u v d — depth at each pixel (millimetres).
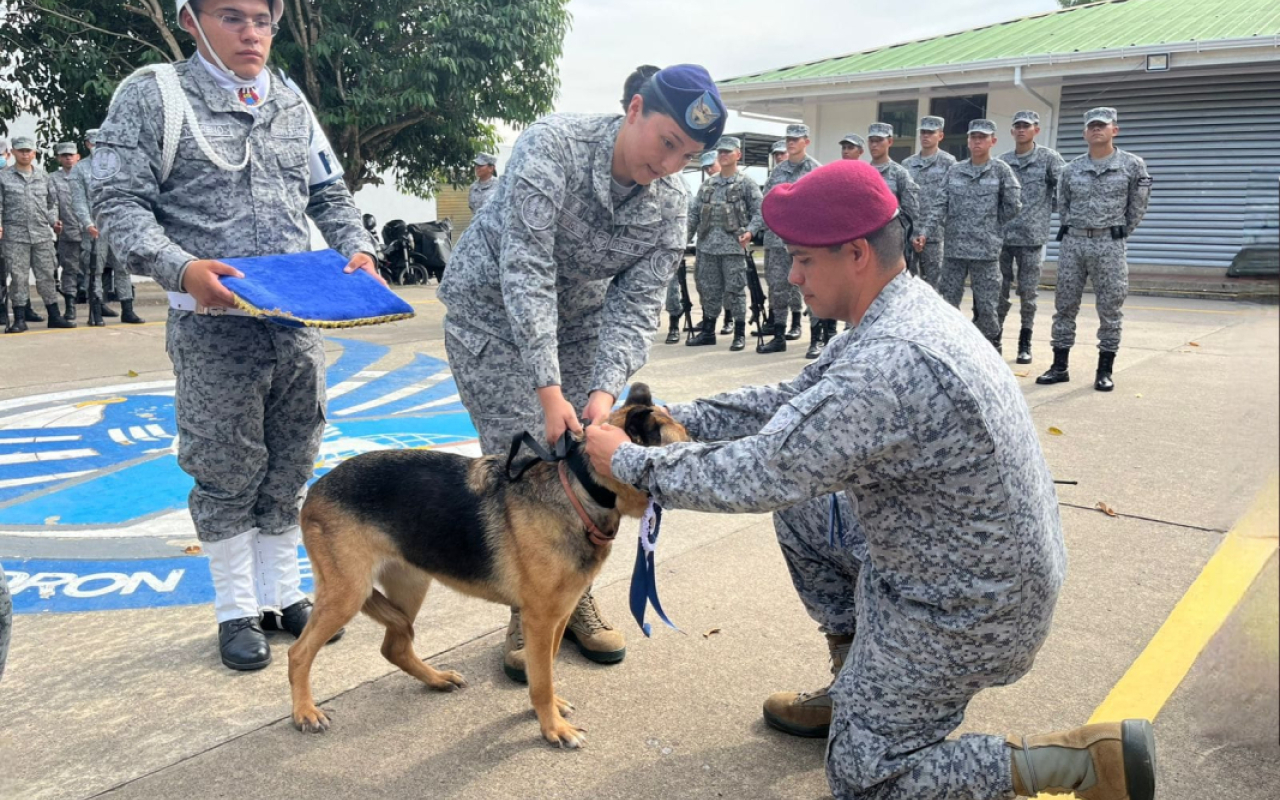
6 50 13766
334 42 14555
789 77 17250
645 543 2531
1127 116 14852
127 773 2510
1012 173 8258
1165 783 2459
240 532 3195
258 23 2889
